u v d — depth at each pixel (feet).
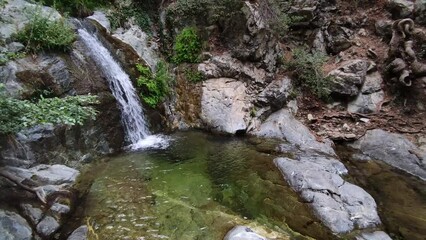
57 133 19.24
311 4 31.32
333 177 18.94
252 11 27.89
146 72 27.27
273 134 25.34
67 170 17.78
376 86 27.76
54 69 21.02
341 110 27.66
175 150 23.26
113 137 22.67
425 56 27.25
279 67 29.73
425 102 25.76
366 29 31.86
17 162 16.90
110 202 16.53
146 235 14.20
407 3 30.01
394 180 20.36
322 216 15.88
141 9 30.94
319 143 24.11
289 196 17.69
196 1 29.22
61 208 14.73
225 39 29.25
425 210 17.31
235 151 23.21
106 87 23.48
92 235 14.06
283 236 14.43
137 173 19.67
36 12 22.00
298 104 28.40
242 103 27.25
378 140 23.98
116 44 27.37
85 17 27.45
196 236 14.21
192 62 29.22
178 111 28.02
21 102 13.46
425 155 22.09
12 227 12.87
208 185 18.69
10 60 19.36
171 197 17.31
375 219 15.90
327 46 31.83
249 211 16.35
